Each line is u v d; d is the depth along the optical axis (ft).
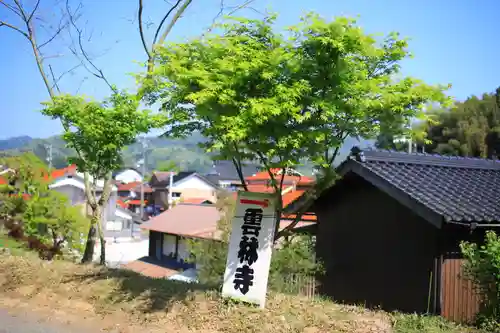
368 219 36.29
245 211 27.48
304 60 23.15
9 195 50.98
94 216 40.93
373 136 26.91
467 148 109.29
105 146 33.73
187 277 71.97
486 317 24.75
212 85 22.33
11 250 46.39
